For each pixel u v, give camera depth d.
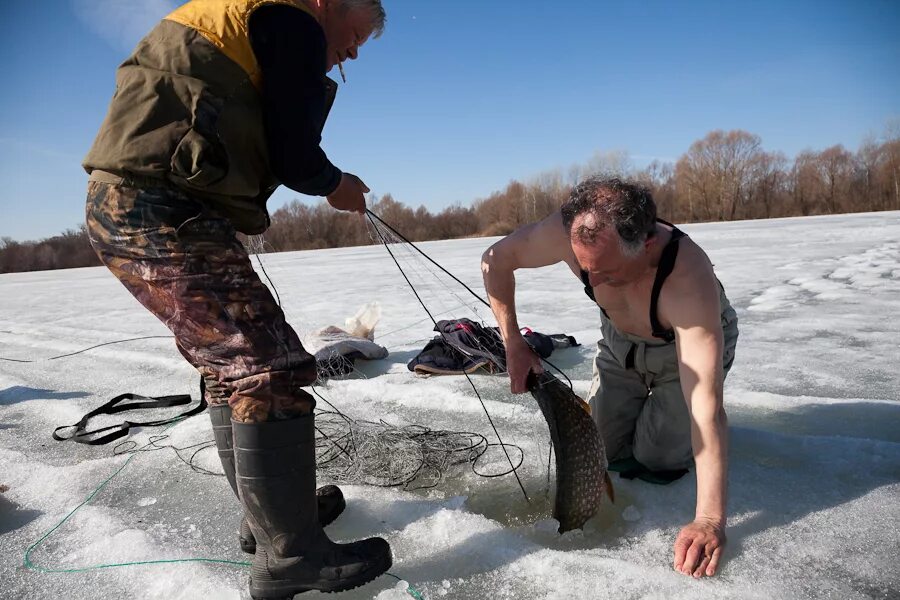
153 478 2.89
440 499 2.54
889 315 5.46
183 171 1.72
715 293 2.04
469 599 1.87
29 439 3.54
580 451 2.10
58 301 12.22
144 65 1.76
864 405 3.25
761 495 2.36
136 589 2.00
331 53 2.07
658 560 2.00
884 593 1.78
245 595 1.91
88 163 1.79
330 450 2.98
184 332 1.78
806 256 10.81
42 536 2.38
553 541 2.19
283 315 1.87
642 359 2.43
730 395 3.50
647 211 1.94
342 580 1.83
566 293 8.09
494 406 3.60
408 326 6.45
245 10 1.76
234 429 1.78
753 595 1.79
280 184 2.06
